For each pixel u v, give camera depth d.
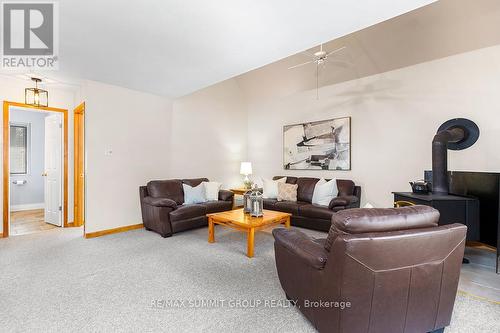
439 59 3.74
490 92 3.32
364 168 4.59
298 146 5.57
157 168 4.84
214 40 2.62
